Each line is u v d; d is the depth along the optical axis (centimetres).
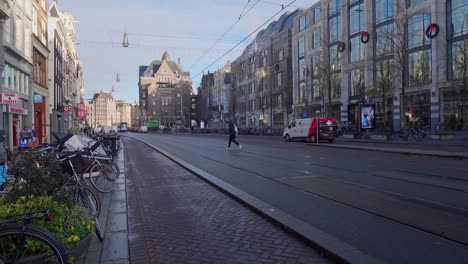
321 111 4678
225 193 862
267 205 702
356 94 4244
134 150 2486
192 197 840
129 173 1285
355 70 4272
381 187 894
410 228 565
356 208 693
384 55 3475
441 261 435
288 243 511
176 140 3906
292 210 691
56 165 491
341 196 798
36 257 346
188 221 637
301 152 1953
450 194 797
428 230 550
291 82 5841
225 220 635
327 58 4178
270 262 446
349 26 4397
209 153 2006
